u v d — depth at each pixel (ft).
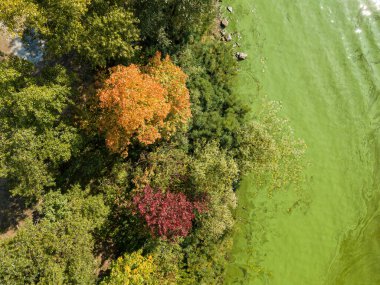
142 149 70.33
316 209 86.28
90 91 66.28
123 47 61.46
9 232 67.10
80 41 58.75
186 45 74.84
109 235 70.79
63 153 60.23
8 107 55.88
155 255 68.69
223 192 69.62
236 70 83.82
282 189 84.48
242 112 78.28
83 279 58.49
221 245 77.97
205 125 72.23
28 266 57.06
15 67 57.52
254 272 80.69
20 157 56.08
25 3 52.60
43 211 64.69
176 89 61.87
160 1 61.82
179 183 67.00
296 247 84.17
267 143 72.84
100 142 70.69
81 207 63.72
